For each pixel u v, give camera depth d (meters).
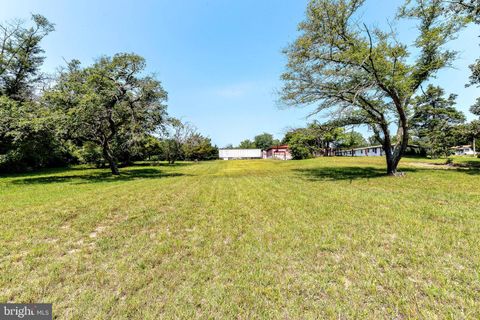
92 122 14.60
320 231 4.25
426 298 2.34
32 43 21.67
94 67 14.98
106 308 2.31
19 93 20.89
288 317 2.14
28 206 6.55
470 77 14.43
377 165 20.98
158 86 16.22
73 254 3.54
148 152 39.34
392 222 4.63
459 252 3.26
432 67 12.09
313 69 11.96
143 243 3.92
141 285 2.69
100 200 7.40
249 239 3.99
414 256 3.18
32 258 3.41
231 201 7.07
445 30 11.38
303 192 8.21
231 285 2.66
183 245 3.82
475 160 21.94
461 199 6.43
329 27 11.13
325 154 47.53
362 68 10.80
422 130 16.97
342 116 12.31
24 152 14.78
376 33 10.65
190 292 2.54
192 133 51.62
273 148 61.97
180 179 13.58
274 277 2.80
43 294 2.56
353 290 2.51
